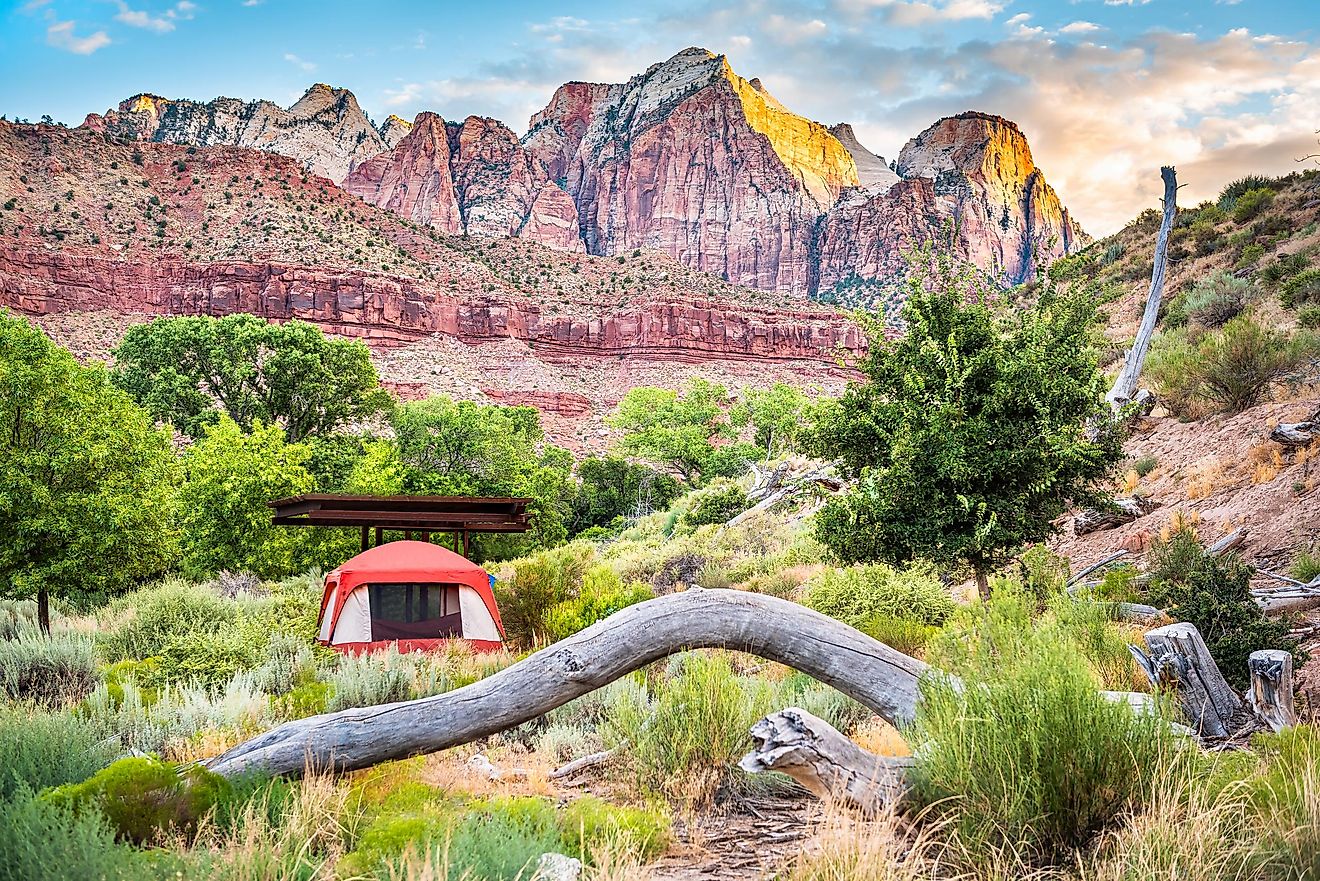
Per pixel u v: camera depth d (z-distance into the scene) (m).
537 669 6.55
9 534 15.23
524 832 5.14
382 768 6.76
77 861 3.94
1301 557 11.11
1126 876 4.26
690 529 33.97
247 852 4.40
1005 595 7.59
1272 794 4.70
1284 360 17.55
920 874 4.55
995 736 5.11
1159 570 10.70
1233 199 39.19
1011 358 12.16
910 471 12.05
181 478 18.41
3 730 5.94
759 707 8.02
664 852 5.48
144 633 13.82
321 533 26.91
